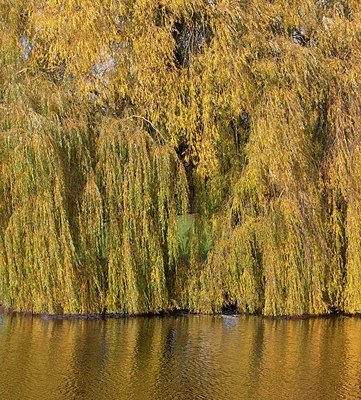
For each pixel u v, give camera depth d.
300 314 17.41
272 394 11.55
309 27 18.83
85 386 11.76
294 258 17.31
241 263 17.64
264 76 17.52
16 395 11.28
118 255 17.17
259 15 18.23
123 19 17.78
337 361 13.52
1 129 16.62
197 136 17.88
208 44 18.11
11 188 16.55
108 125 17.30
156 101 17.75
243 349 14.37
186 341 14.98
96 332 15.59
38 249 16.58
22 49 18.45
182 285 18.23
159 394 11.48
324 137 18.50
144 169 17.14
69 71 17.72
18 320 16.80
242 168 18.08
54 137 16.56
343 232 18.30
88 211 16.98
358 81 18.00
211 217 18.30
